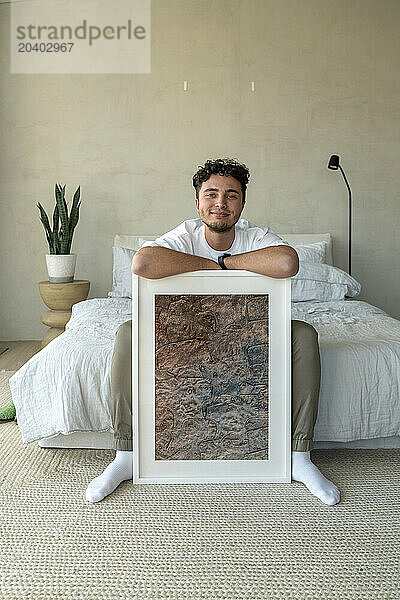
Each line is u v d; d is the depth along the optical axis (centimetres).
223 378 258
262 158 518
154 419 258
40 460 284
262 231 285
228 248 278
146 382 257
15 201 529
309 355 260
